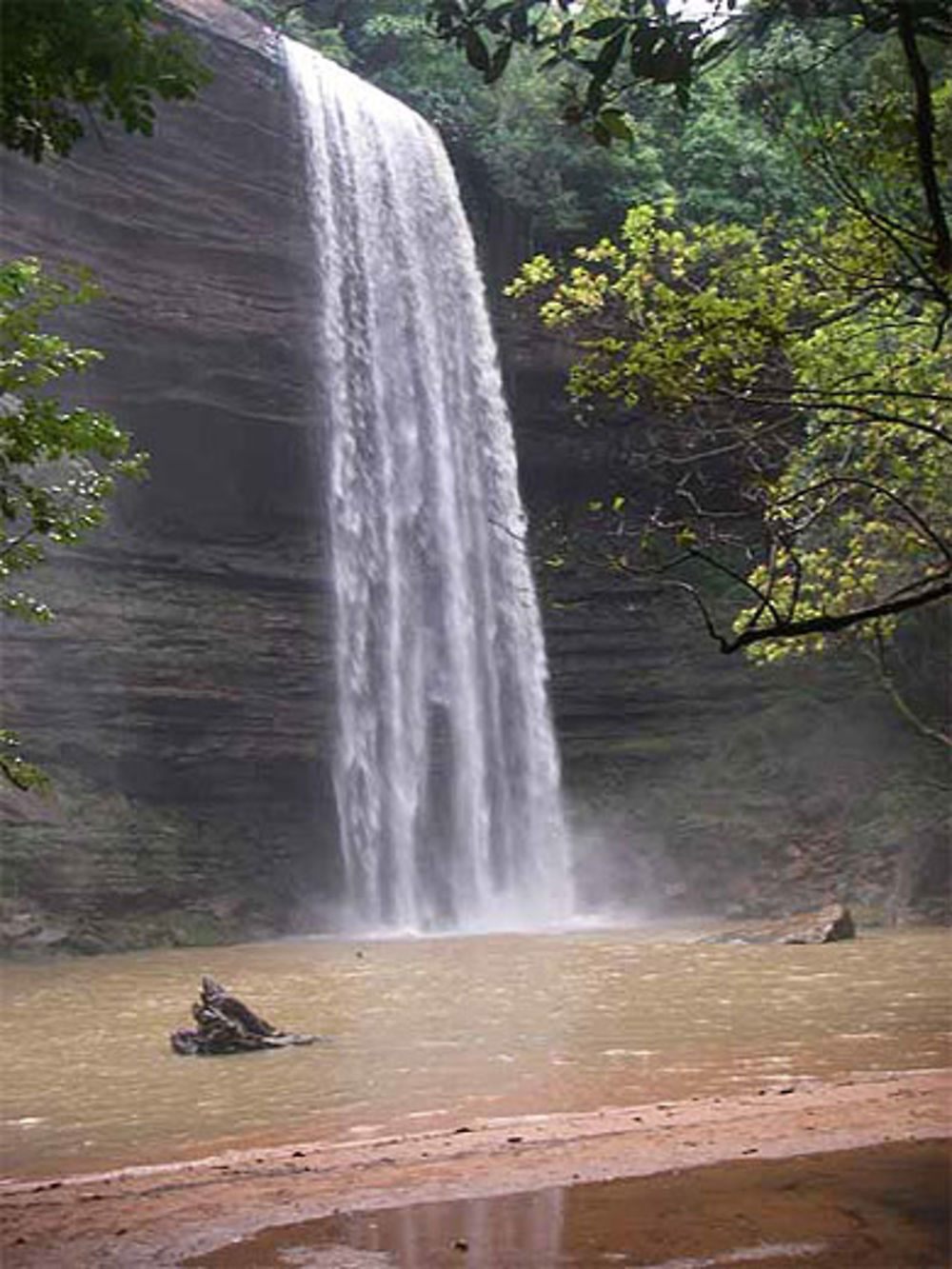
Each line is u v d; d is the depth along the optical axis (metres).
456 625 41.47
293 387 38.50
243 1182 8.52
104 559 35.69
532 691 41.59
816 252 13.20
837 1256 5.89
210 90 36.72
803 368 11.94
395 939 31.91
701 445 24.61
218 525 38.47
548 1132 9.84
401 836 39.03
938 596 6.25
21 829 30.39
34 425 10.34
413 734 40.03
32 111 6.40
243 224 37.66
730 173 44.19
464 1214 7.14
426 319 41.66
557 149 43.81
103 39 5.91
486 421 42.62
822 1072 12.42
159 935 30.61
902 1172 7.55
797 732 37.66
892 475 16.42
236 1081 13.43
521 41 6.06
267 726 36.84
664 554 41.22
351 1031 16.33
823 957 22.88
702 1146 8.70
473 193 44.84
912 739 36.53
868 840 34.00
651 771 39.69
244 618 37.38
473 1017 17.14
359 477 39.62
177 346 36.56
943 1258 5.80
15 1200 8.55
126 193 35.56
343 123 40.09
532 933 31.86
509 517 42.66
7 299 10.56
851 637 22.25
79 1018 18.73
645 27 5.98
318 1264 6.21
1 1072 14.49
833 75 19.25
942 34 5.79
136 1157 10.37
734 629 21.34
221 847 34.69
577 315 15.47
